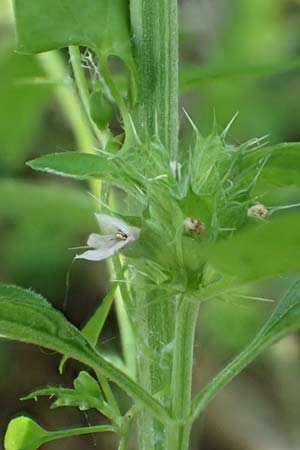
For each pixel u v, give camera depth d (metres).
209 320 0.34
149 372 0.19
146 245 0.17
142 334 0.19
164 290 0.18
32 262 0.37
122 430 0.18
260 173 0.18
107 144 0.19
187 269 0.17
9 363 0.40
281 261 0.15
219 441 0.40
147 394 0.18
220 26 0.36
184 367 0.18
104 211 0.19
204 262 0.17
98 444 0.39
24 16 0.18
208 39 0.36
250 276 0.15
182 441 0.18
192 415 0.18
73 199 0.23
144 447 0.19
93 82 0.19
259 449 0.39
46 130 0.34
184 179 0.17
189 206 0.16
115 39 0.18
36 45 0.18
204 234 0.17
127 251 0.17
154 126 0.19
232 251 0.15
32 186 0.23
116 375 0.18
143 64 0.19
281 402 0.39
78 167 0.17
